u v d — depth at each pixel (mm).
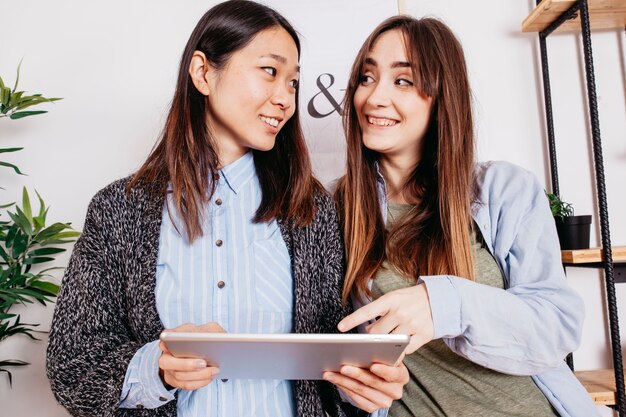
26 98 1512
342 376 721
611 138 1696
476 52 1716
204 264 839
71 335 782
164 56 1710
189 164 877
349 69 1680
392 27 1036
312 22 1688
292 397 863
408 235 993
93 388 747
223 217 882
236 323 816
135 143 1705
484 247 999
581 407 886
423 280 802
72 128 1709
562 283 885
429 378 929
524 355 824
